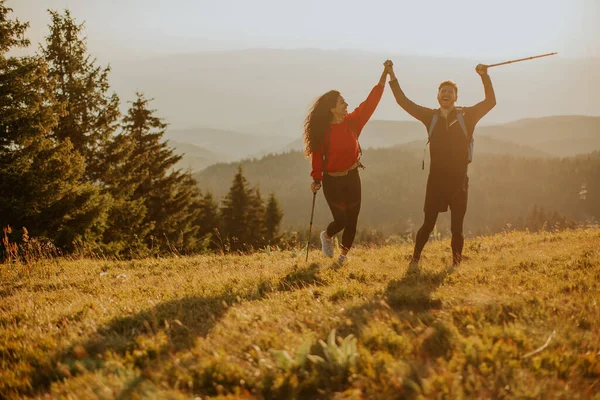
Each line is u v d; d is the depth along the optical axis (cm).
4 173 1814
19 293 623
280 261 781
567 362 285
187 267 820
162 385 288
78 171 2109
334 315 396
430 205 600
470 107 581
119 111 2625
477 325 353
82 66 2555
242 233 5047
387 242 1081
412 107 598
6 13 1866
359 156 648
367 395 262
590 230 992
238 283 570
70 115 2447
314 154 640
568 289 443
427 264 631
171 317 432
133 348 359
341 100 622
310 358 292
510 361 282
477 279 507
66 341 382
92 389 281
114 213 2633
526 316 360
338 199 646
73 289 628
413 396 254
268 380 281
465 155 576
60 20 2505
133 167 2825
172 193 3353
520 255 662
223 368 298
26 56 1927
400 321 372
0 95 1816
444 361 288
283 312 423
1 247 1148
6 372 335
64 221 1906
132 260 933
